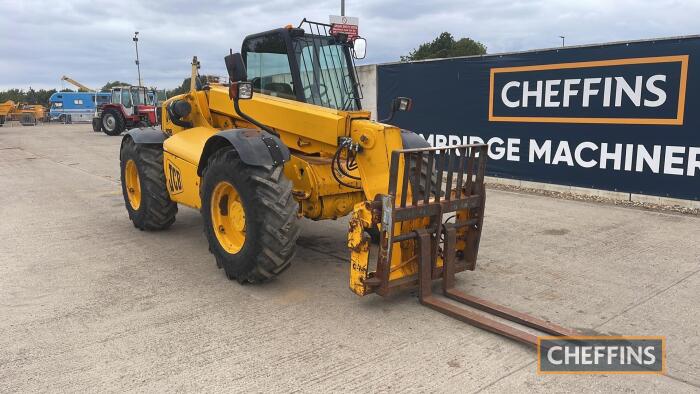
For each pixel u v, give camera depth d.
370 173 4.14
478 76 9.49
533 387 2.91
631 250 5.37
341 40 5.14
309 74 4.89
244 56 5.40
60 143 19.80
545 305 4.01
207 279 4.63
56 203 8.15
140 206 6.10
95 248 5.62
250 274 4.26
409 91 10.82
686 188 7.19
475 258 4.38
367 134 4.09
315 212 4.59
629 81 7.53
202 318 3.81
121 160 6.45
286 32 4.77
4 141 21.03
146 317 3.83
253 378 3.00
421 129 10.72
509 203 7.86
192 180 5.16
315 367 3.12
